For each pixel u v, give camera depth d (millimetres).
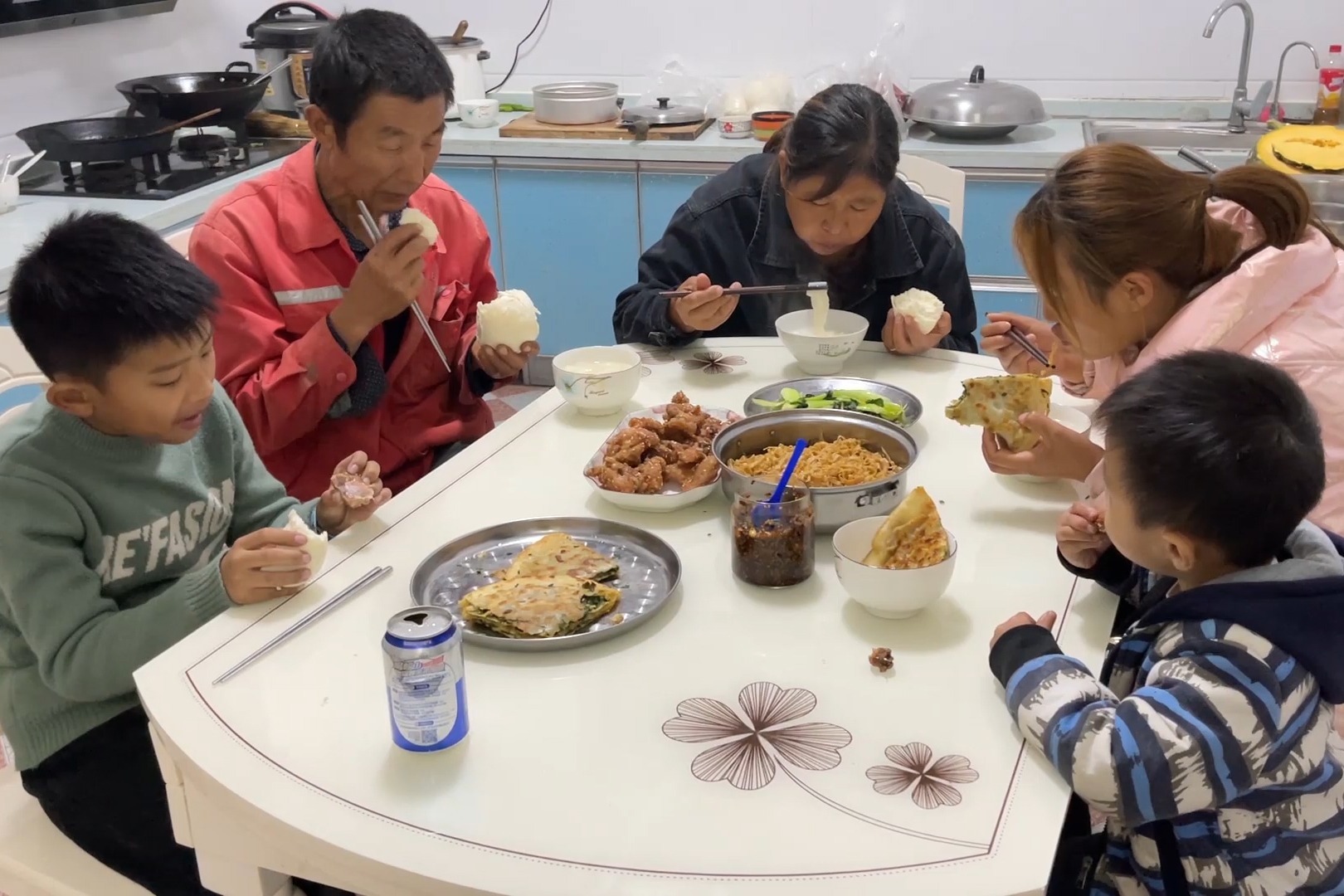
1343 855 1052
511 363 1914
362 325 1758
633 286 2168
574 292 3654
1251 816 1017
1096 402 1732
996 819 905
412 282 1750
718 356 1969
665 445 1517
